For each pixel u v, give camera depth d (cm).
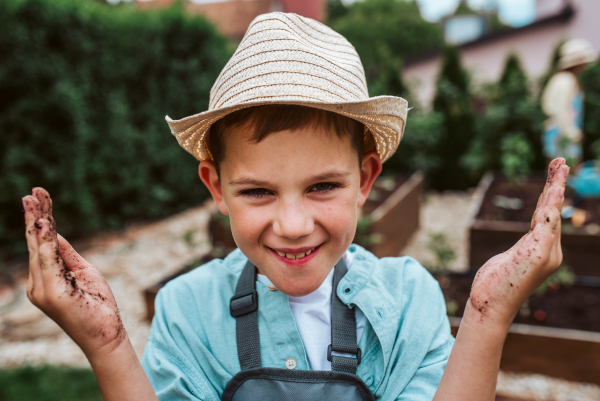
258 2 1638
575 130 539
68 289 64
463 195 783
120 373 70
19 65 493
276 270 80
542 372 264
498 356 69
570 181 541
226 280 102
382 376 89
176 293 101
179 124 79
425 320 96
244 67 78
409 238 564
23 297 427
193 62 727
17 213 523
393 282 102
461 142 788
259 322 95
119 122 625
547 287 323
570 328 274
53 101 521
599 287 324
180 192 751
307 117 73
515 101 710
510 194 577
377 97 72
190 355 92
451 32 2366
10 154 502
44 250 63
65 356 326
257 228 78
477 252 410
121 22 631
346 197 80
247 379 87
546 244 66
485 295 69
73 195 563
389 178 687
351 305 95
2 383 275
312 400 84
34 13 502
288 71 75
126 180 643
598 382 252
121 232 637
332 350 90
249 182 76
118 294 432
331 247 81
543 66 1166
